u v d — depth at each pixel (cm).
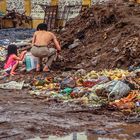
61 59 2864
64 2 5409
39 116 1705
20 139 1395
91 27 3234
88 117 1708
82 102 1955
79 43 3109
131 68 2448
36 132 1477
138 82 2080
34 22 5509
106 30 3045
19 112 1770
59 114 1748
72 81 2231
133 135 1462
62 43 3200
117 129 1536
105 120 1666
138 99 1888
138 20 2981
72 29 3362
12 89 2306
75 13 5334
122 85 1967
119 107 1825
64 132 1485
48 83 2353
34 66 2725
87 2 5309
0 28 5450
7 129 1505
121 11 3138
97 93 1995
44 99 2055
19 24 5491
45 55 2672
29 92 2216
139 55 2547
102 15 3206
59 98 2061
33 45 2691
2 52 3506
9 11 5525
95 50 2884
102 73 2355
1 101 1998
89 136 1444
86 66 2681
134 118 1695
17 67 2741
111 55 2684
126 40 2725
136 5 3331
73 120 1652
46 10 5431
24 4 5541
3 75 2630
